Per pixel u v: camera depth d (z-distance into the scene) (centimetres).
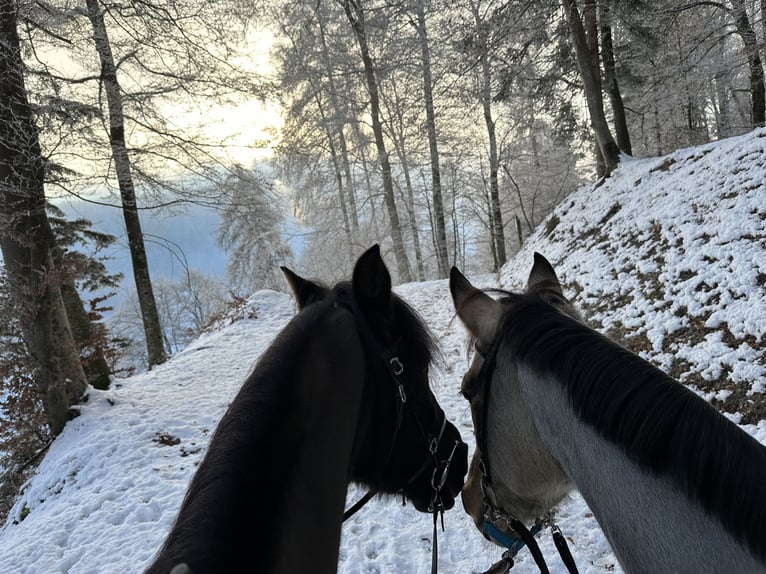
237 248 2694
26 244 718
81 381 793
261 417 117
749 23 1430
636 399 115
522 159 2569
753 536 94
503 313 167
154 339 1298
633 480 112
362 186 2586
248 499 99
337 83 2292
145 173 1129
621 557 118
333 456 132
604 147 1346
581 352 131
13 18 729
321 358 146
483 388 169
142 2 905
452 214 2756
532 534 198
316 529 117
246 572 89
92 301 1069
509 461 166
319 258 2753
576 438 126
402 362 174
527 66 1565
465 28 1380
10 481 724
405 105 2109
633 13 1447
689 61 1608
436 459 182
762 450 106
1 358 762
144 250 1276
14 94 721
